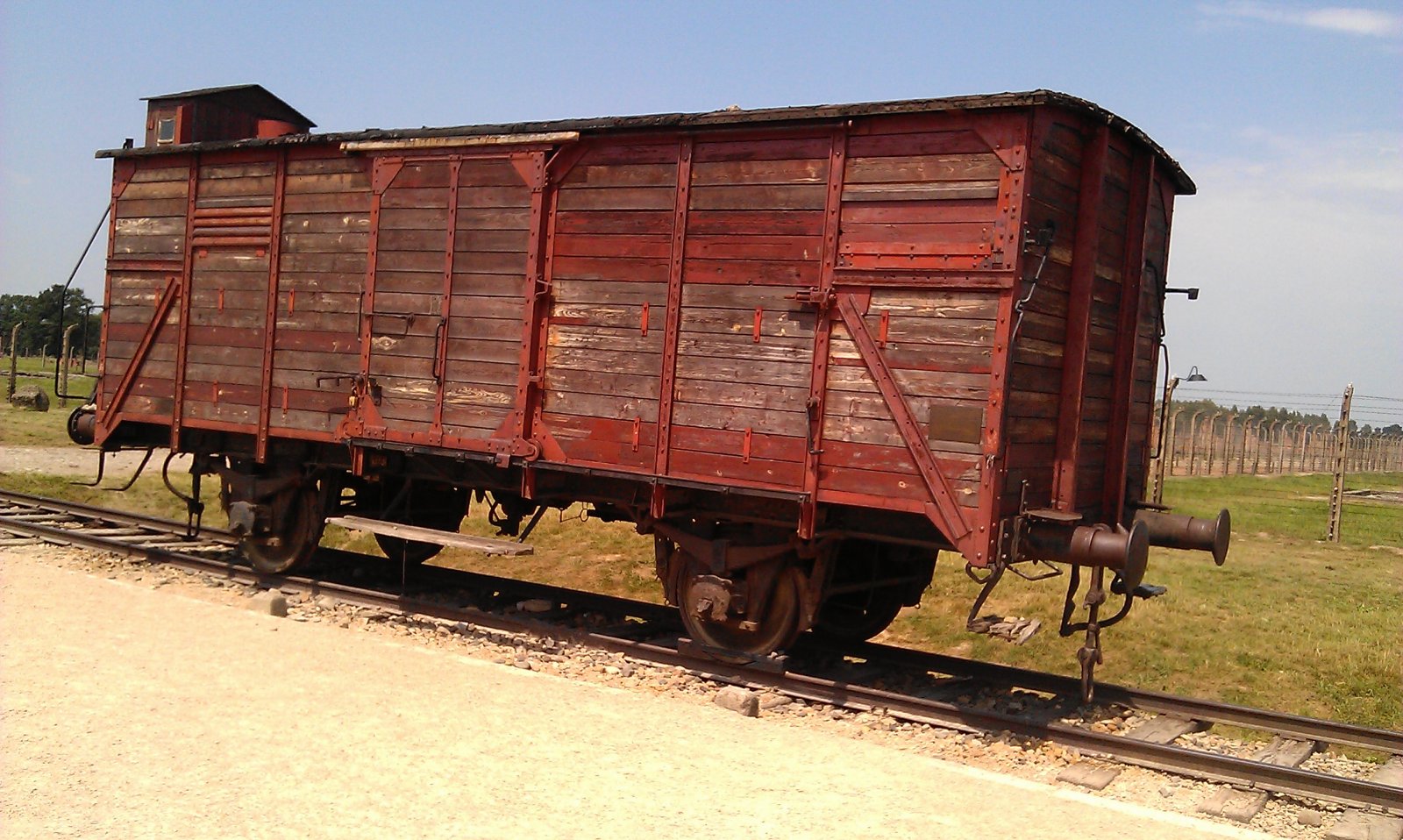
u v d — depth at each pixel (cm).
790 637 882
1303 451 4538
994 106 744
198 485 1259
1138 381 948
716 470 857
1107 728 787
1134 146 882
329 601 1037
